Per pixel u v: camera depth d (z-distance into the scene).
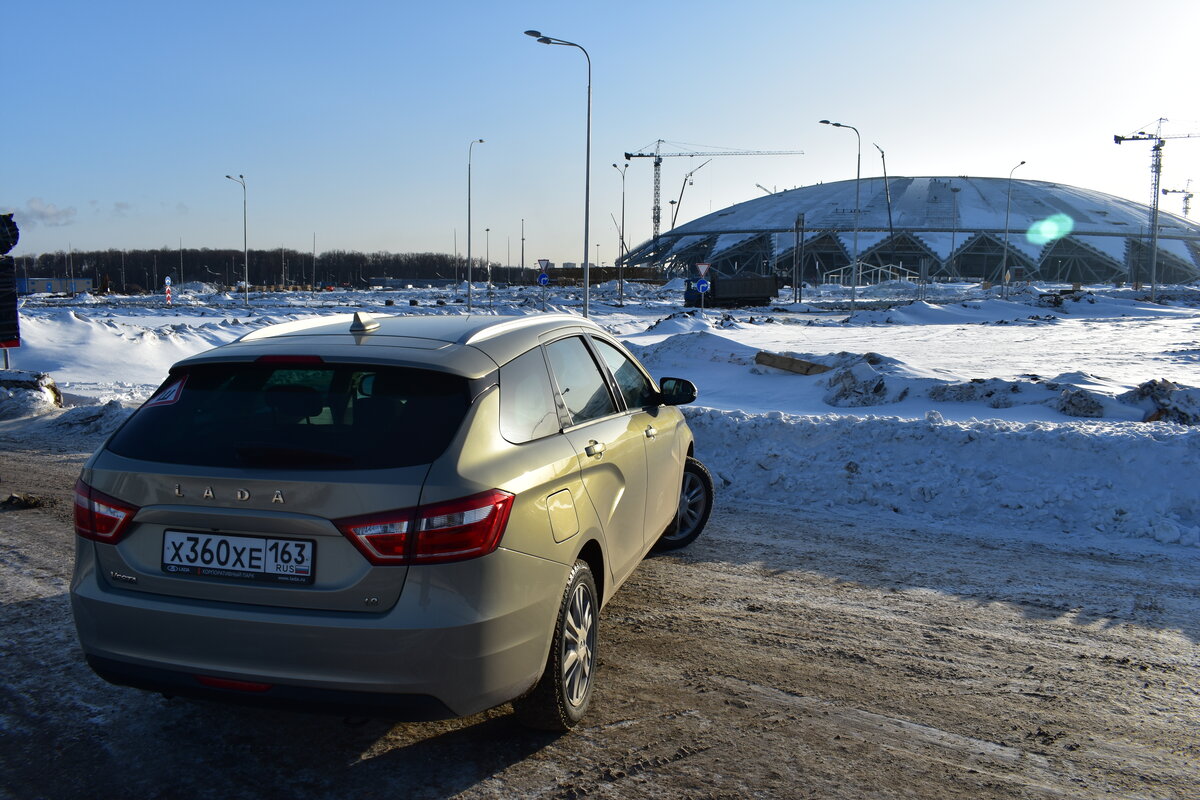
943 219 171.50
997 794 3.11
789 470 7.97
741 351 17.56
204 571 2.96
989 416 11.14
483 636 2.88
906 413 11.69
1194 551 6.14
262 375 3.22
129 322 37.50
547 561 3.20
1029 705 3.81
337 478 2.83
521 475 3.12
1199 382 16.06
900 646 4.45
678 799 3.04
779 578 5.52
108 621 3.03
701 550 6.11
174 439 3.10
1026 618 4.87
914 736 3.52
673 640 4.50
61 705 3.75
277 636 2.84
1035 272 159.88
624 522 4.20
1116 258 164.50
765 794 3.08
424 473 2.86
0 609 4.93
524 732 3.51
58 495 7.84
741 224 186.88
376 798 3.03
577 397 4.00
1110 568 5.77
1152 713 3.74
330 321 4.06
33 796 3.04
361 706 2.83
